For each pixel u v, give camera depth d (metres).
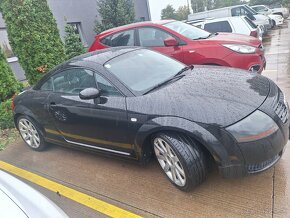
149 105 3.10
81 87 3.78
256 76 3.51
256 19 15.01
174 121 2.85
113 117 3.34
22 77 11.07
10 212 1.91
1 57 6.77
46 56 7.09
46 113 4.20
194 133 2.74
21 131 4.88
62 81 4.03
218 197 2.96
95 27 15.15
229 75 3.54
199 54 5.50
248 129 2.63
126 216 2.98
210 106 2.82
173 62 4.18
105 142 3.62
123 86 3.40
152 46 6.06
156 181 3.40
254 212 2.70
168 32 5.95
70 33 12.16
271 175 3.13
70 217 3.13
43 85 4.34
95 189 3.51
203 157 2.88
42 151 4.78
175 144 2.87
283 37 14.01
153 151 3.40
